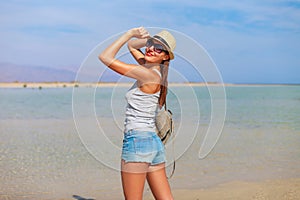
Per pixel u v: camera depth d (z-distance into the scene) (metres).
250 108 18.33
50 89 48.50
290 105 20.23
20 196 4.98
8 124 12.24
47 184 5.54
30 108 17.98
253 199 4.83
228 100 25.34
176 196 4.98
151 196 5.11
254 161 7.00
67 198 4.93
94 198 4.97
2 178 5.87
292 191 5.14
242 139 9.44
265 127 11.59
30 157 7.35
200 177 5.92
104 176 6.04
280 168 6.50
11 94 32.69
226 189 5.27
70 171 6.33
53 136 9.92
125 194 3.28
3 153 7.74
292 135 10.05
